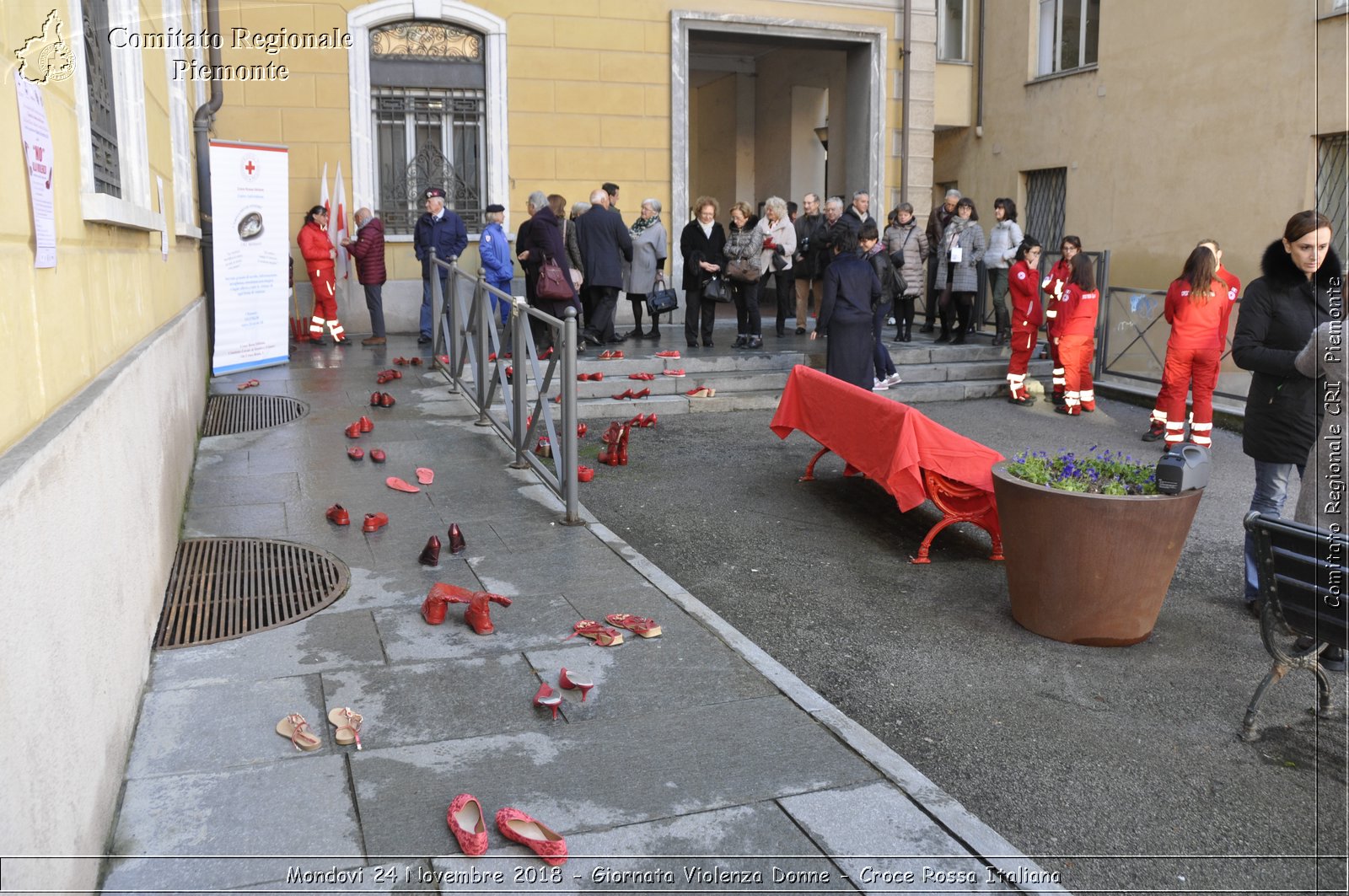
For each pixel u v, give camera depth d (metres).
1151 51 15.69
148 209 5.61
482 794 3.13
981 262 13.19
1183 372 8.72
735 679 3.98
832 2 14.84
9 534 2.07
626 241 11.92
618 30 13.79
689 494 7.25
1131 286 16.36
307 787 3.14
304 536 5.64
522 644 4.28
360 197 13.07
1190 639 4.82
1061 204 18.27
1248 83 14.07
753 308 12.07
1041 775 3.56
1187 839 3.18
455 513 6.14
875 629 4.89
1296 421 4.75
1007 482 4.80
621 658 4.16
